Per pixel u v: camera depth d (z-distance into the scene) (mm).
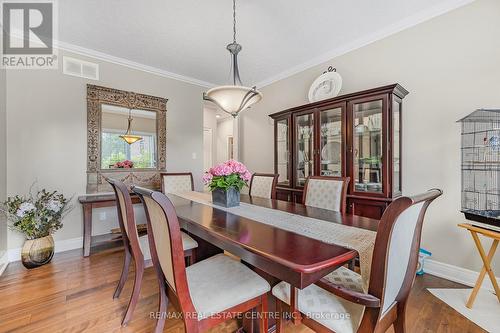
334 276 1264
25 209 2311
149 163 3512
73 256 2633
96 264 2420
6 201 2389
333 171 2695
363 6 2115
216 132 6219
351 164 2457
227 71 3652
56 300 1768
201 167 4141
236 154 4566
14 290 1907
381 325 899
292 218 1552
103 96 3088
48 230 2480
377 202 2252
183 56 3129
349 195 2449
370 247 1040
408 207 753
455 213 2062
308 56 3117
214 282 1190
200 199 2309
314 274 902
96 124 3035
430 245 2199
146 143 3486
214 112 6133
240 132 4559
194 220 1485
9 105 2500
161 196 930
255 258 1035
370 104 2367
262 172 4129
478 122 1948
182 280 974
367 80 2654
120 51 2986
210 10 2170
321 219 1532
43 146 2697
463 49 2012
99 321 1534
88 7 2139
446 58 2102
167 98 3717
